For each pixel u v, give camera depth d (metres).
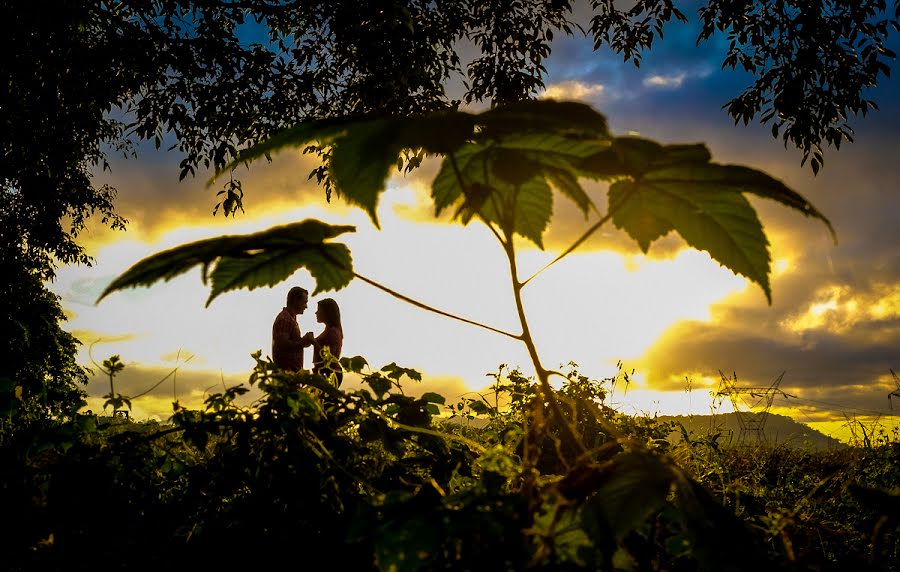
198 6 8.00
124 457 1.32
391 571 0.84
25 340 11.47
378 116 0.81
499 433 1.78
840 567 1.17
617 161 0.87
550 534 0.78
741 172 0.83
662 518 1.11
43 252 13.38
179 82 8.16
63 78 7.67
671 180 0.90
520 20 8.99
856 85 7.77
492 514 0.81
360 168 0.83
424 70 8.62
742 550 0.79
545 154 0.95
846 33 7.80
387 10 7.63
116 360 1.45
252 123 8.78
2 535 1.12
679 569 1.12
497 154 0.97
